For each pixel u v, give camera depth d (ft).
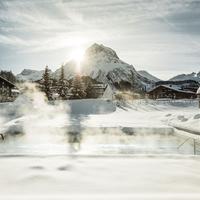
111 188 27.71
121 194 25.48
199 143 82.53
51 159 39.29
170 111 213.87
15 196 24.39
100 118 166.81
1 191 26.43
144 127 116.06
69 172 33.04
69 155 41.96
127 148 82.12
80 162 37.93
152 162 38.81
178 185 28.99
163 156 42.91
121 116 182.19
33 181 29.50
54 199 23.45
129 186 28.40
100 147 83.76
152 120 155.12
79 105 223.10
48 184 28.66
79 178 30.81
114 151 77.20
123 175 32.24
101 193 26.04
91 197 24.08
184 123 123.85
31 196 24.36
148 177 31.60
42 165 35.86
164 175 32.45
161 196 24.41
